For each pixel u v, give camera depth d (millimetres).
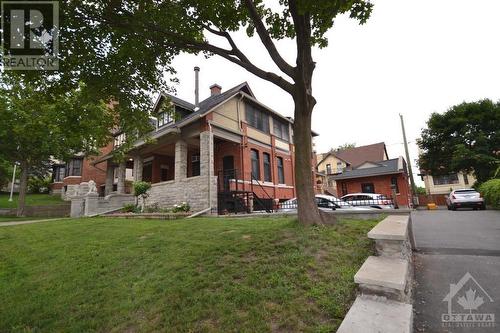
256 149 18047
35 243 8281
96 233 8625
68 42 5703
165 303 3719
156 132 18062
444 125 28156
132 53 6383
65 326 3686
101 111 8133
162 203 15836
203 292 3760
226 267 4336
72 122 7742
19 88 15359
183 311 3416
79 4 5418
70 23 5488
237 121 16938
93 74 6469
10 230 11125
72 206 18156
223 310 3268
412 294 3812
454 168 26500
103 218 13148
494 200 16172
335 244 4672
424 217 12445
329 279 3584
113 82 6754
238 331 2871
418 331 2949
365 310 2678
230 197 14062
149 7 5969
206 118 14617
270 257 4445
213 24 6594
